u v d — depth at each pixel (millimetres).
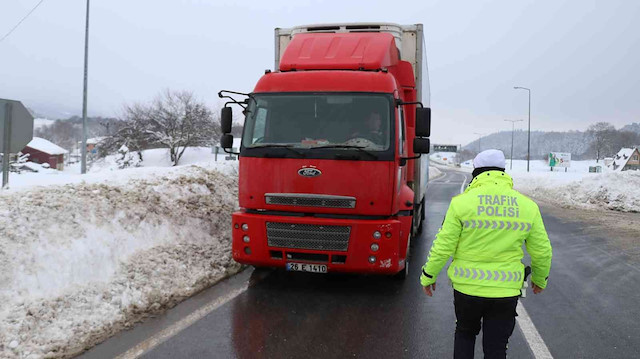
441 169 91000
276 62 8469
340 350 4465
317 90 6262
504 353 3324
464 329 3533
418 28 8102
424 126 6141
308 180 5922
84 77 27188
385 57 6816
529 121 57375
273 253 6121
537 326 5219
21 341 4289
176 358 4203
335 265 5934
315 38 7262
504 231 3305
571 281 7195
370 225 5816
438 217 14555
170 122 53875
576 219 14273
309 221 5891
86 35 27031
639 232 11805
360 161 5852
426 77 9398
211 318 5215
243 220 6121
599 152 135250
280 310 5547
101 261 6086
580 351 4543
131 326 4918
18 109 7488
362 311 5586
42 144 69125
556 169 91625
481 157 3539
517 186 30875
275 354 4340
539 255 3326
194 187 9930
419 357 4340
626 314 5668
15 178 10289
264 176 6059
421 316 5449
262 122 6285
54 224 6199
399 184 6117
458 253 3453
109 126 67688
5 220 5848
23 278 5145
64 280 5461
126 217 7270
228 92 6320
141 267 6273
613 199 18469
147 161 55875
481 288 3314
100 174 9555
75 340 4480
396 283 6820
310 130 6145
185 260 6922
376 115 6055
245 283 6613
